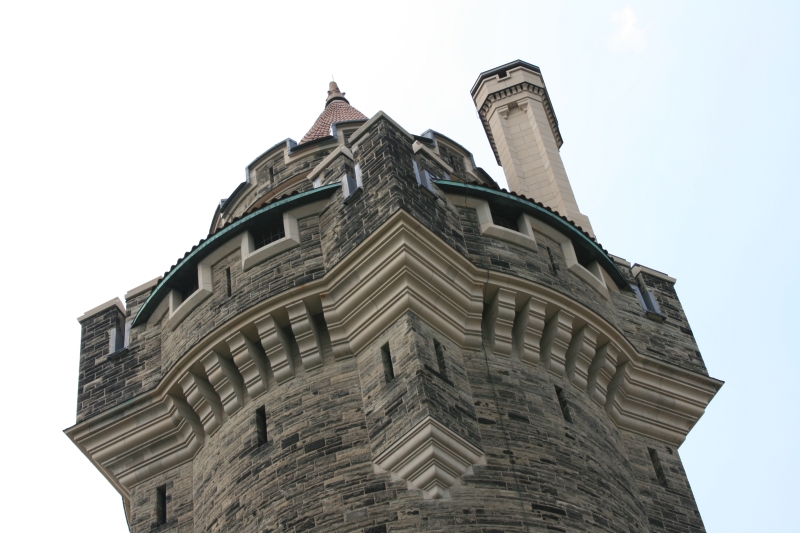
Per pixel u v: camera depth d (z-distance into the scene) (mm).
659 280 35469
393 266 27406
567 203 39094
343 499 25234
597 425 29531
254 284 29297
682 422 32406
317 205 30375
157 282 33656
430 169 31000
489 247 30031
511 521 24953
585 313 30094
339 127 38469
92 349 32750
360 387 27234
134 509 29328
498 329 28828
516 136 42188
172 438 29953
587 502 26625
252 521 26094
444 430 25172
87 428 30484
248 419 28141
